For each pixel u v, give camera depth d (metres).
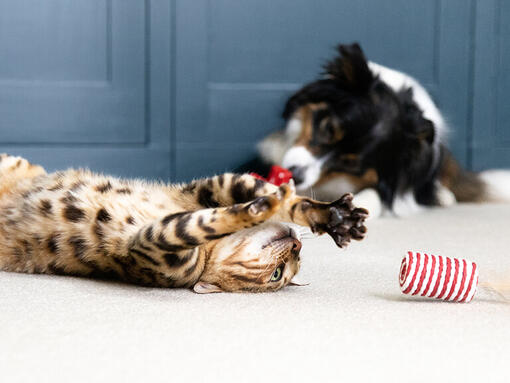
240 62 2.42
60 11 2.31
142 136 2.38
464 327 1.04
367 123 2.07
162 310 1.09
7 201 1.27
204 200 1.25
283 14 2.43
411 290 1.14
